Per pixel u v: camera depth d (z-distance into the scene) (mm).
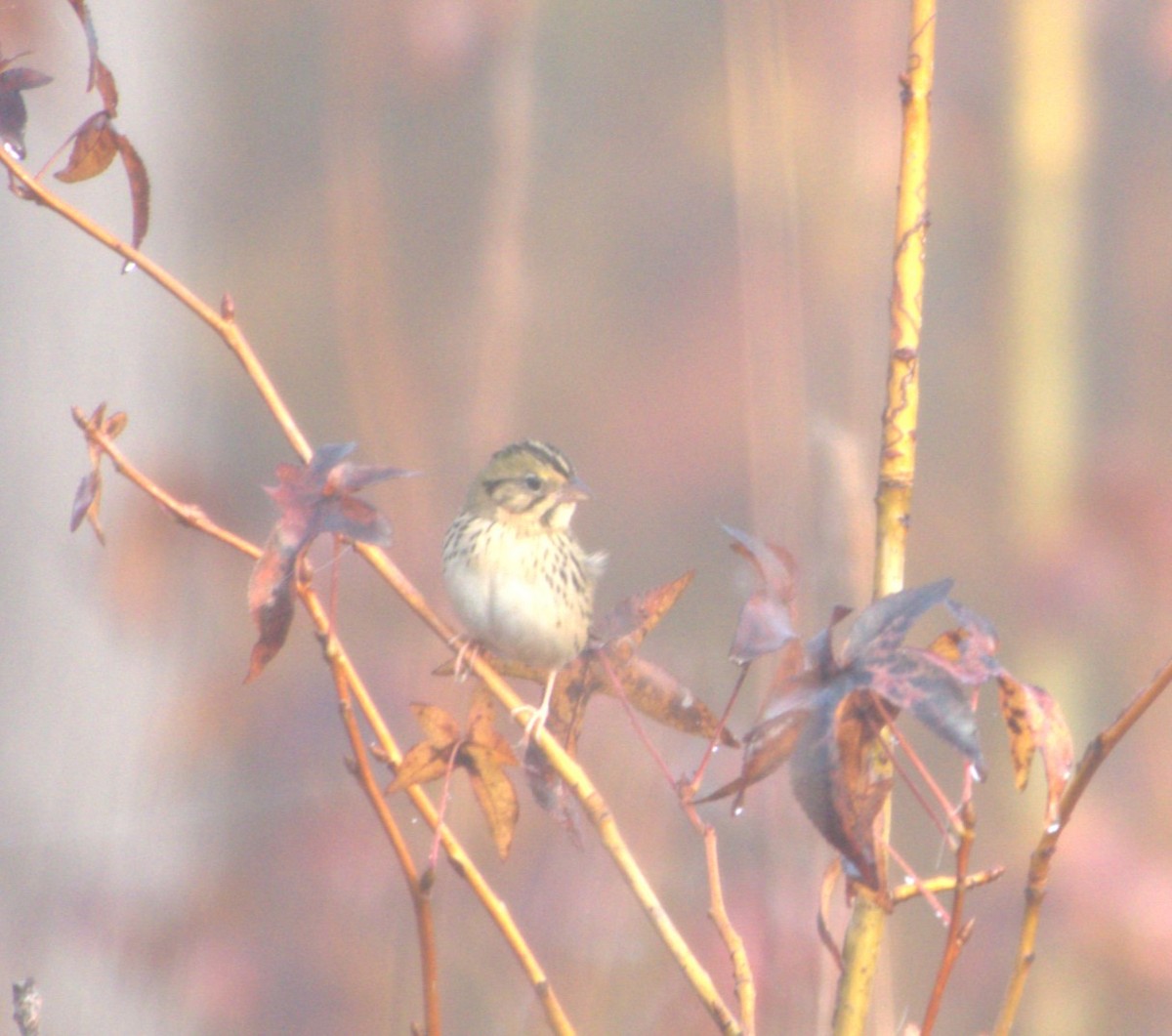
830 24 9219
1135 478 9141
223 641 8953
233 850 8891
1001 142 9242
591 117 11086
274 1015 8844
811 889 8648
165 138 10031
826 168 9195
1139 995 8945
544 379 10281
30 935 8875
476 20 9258
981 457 9281
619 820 8781
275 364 9656
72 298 9016
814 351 9094
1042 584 9117
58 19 8789
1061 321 9219
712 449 9977
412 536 9031
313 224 10062
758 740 7883
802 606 8719
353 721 8430
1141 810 9008
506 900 8789
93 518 8453
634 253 10789
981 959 8938
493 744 8445
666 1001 8758
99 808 8898
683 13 10984
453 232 9812
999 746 9008
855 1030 8430
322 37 10086
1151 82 9391
